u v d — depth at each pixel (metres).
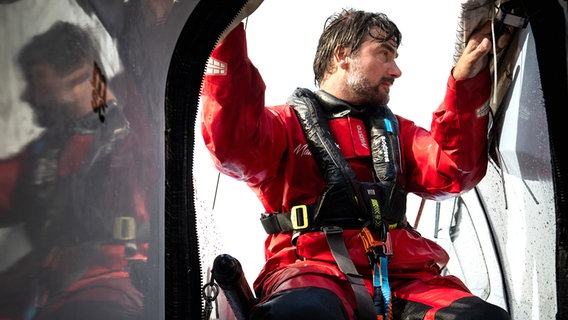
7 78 1.14
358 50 2.54
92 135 1.41
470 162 2.48
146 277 1.62
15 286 1.16
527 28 2.18
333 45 2.59
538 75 2.09
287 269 2.22
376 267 2.22
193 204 1.81
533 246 2.46
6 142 1.13
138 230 1.60
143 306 1.60
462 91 2.34
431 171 2.56
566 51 1.89
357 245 2.29
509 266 2.84
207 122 2.28
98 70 1.44
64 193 1.30
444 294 2.18
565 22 1.88
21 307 1.17
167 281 1.74
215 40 1.83
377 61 2.53
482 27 2.26
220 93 2.21
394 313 2.23
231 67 2.17
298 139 2.45
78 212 1.34
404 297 2.22
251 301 2.12
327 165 2.37
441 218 3.35
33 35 1.21
